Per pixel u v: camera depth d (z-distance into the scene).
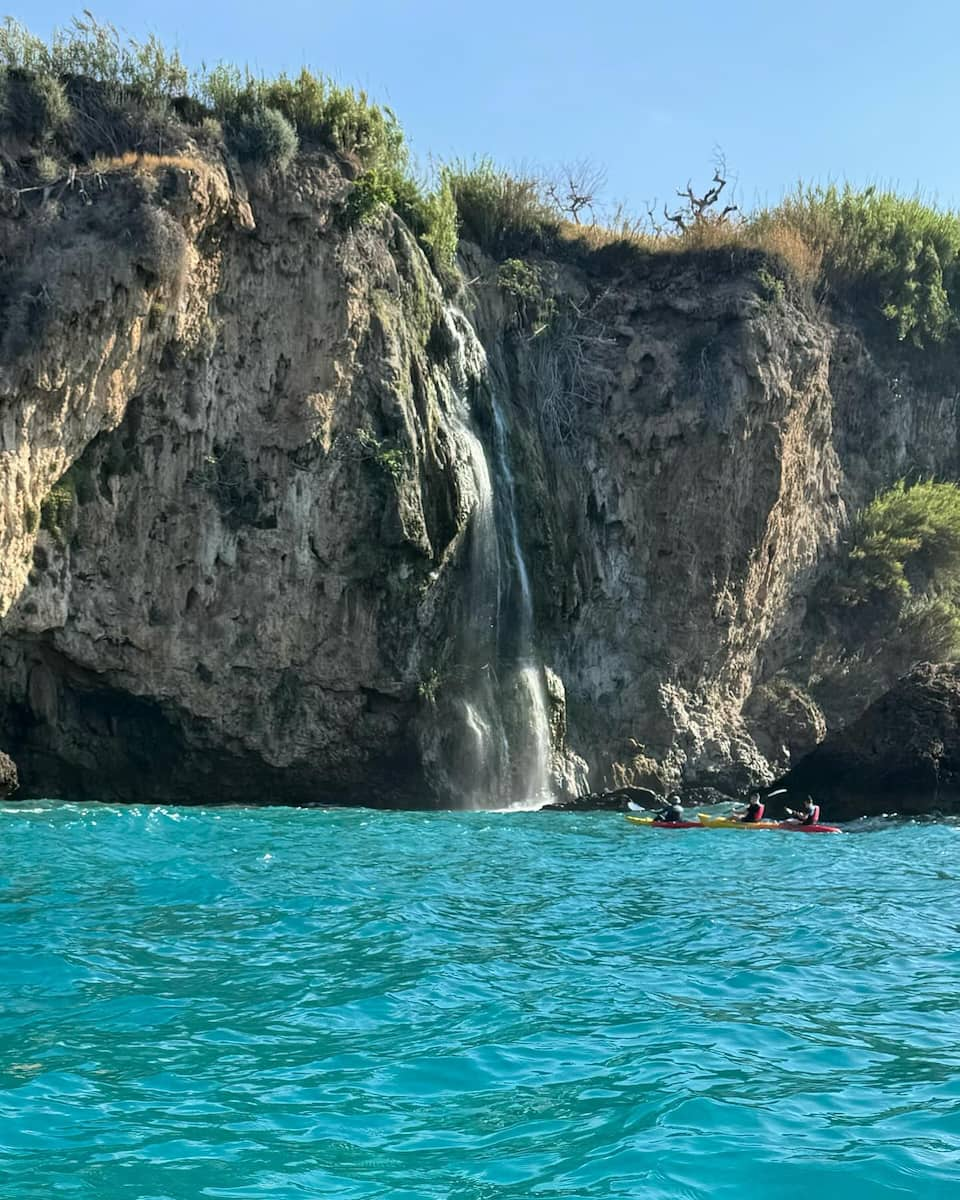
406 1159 7.11
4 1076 8.41
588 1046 9.16
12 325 23.72
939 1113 7.76
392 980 10.98
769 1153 7.12
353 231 28.91
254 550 27.77
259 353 27.72
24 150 25.69
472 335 32.94
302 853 18.70
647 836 23.08
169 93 28.34
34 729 26.66
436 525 29.66
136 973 11.12
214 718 28.02
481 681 30.97
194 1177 6.86
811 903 15.37
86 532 25.97
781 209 40.94
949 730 29.75
